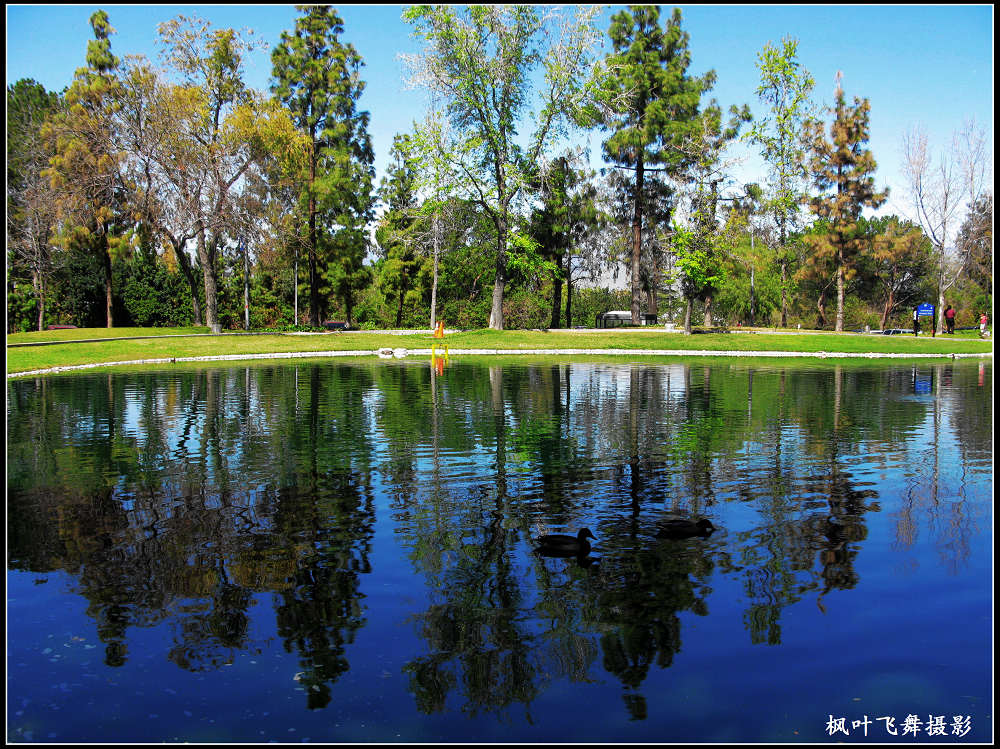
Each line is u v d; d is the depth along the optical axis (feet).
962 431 45.68
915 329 161.17
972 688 15.05
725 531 25.38
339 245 174.81
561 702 14.69
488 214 151.12
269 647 17.03
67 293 174.09
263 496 30.25
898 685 15.23
